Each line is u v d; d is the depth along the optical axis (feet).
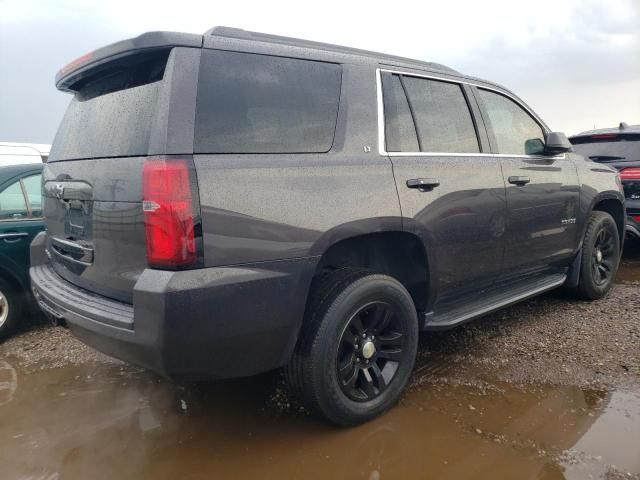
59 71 9.25
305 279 7.75
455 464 7.54
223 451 8.14
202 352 6.98
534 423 8.52
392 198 8.80
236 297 7.05
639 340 11.56
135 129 7.45
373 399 8.79
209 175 6.95
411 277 9.88
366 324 8.86
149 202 6.73
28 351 12.60
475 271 10.68
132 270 7.29
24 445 8.49
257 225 7.26
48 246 10.50
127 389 10.42
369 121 9.02
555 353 11.12
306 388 8.16
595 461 7.43
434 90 10.51
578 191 13.60
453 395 9.58
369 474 7.41
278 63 8.15
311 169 7.97
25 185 14.15
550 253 12.87
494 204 10.85
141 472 7.68
